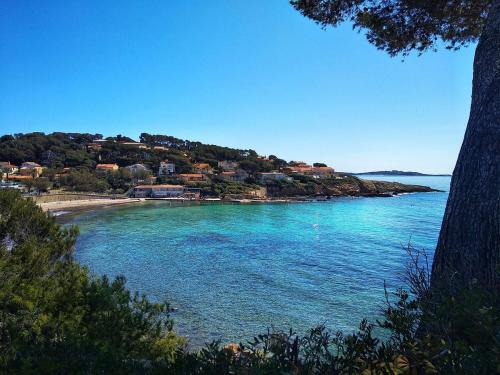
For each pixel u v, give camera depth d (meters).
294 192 131.50
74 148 155.25
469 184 3.81
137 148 157.75
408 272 3.58
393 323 2.73
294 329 18.72
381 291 24.56
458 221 3.80
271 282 27.28
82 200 102.19
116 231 54.06
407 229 54.38
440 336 2.30
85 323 6.14
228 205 98.88
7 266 6.97
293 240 45.75
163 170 143.38
